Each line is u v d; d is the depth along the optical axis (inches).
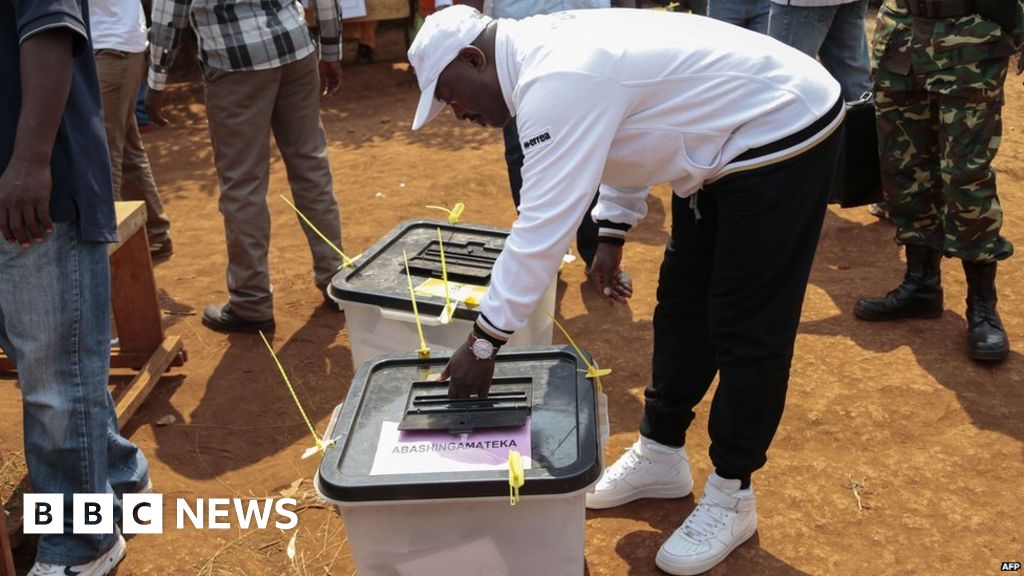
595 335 167.3
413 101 337.1
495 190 245.4
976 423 136.5
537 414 96.0
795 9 185.8
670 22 94.3
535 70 86.7
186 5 159.0
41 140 93.3
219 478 135.6
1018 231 196.1
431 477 86.5
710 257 106.9
